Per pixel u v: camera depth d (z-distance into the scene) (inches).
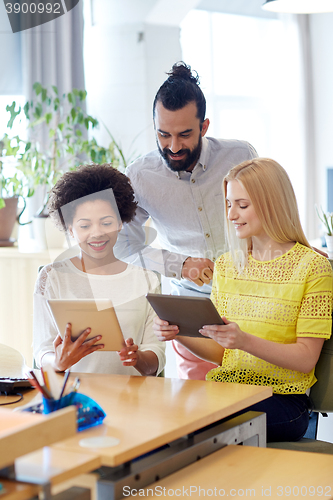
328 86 231.8
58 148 135.9
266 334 63.5
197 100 75.4
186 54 209.0
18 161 118.7
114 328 56.6
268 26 232.1
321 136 235.6
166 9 159.6
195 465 48.1
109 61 166.7
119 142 159.6
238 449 51.6
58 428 33.7
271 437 62.1
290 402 62.2
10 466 32.5
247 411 61.0
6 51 149.3
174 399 51.6
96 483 42.1
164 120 75.2
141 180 84.2
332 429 77.8
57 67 154.7
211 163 82.5
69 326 56.8
